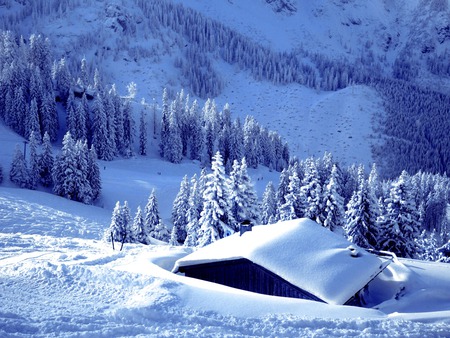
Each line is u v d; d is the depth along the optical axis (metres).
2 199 55.66
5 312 10.11
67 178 70.94
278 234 19.64
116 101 119.81
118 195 80.38
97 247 30.02
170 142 121.94
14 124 108.75
